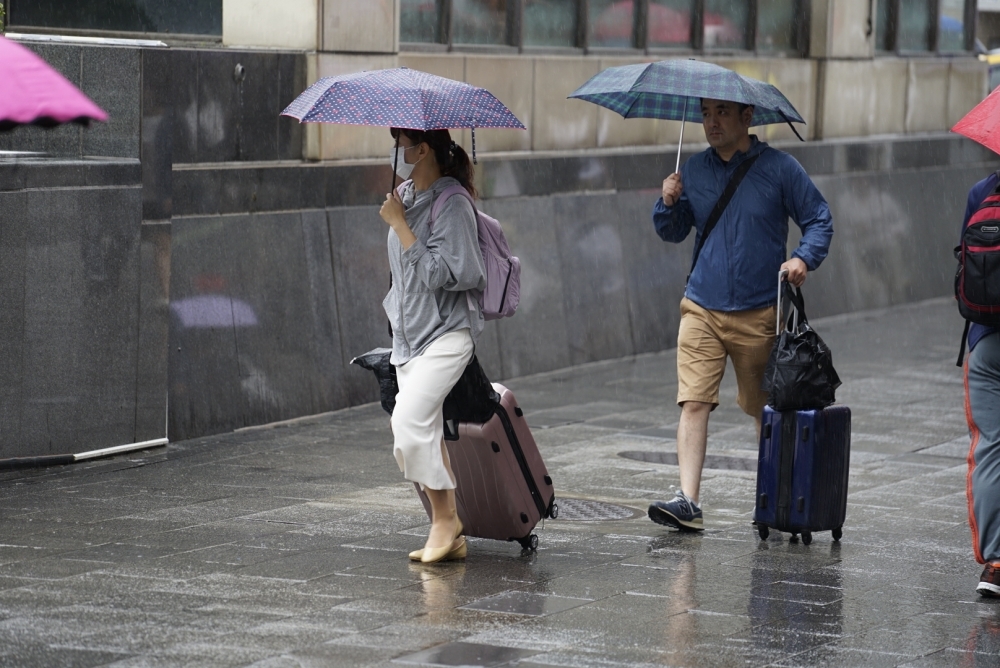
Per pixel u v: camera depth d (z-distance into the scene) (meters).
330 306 32.81
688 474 22.33
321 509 23.22
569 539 21.64
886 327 48.88
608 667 15.37
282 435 29.98
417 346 19.23
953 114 58.75
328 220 32.94
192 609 17.17
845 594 18.77
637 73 22.06
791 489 21.31
